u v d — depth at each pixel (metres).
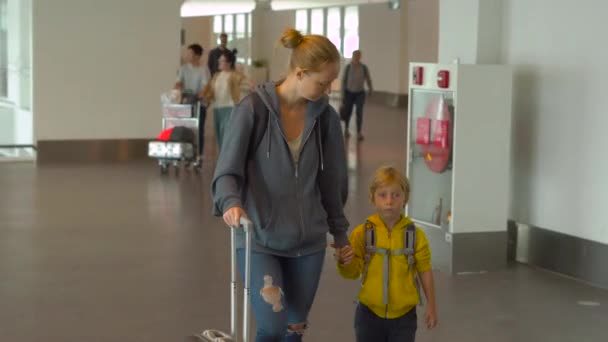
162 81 15.66
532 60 8.15
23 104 15.23
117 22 15.29
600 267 7.57
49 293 7.16
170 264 8.16
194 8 38.09
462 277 7.82
